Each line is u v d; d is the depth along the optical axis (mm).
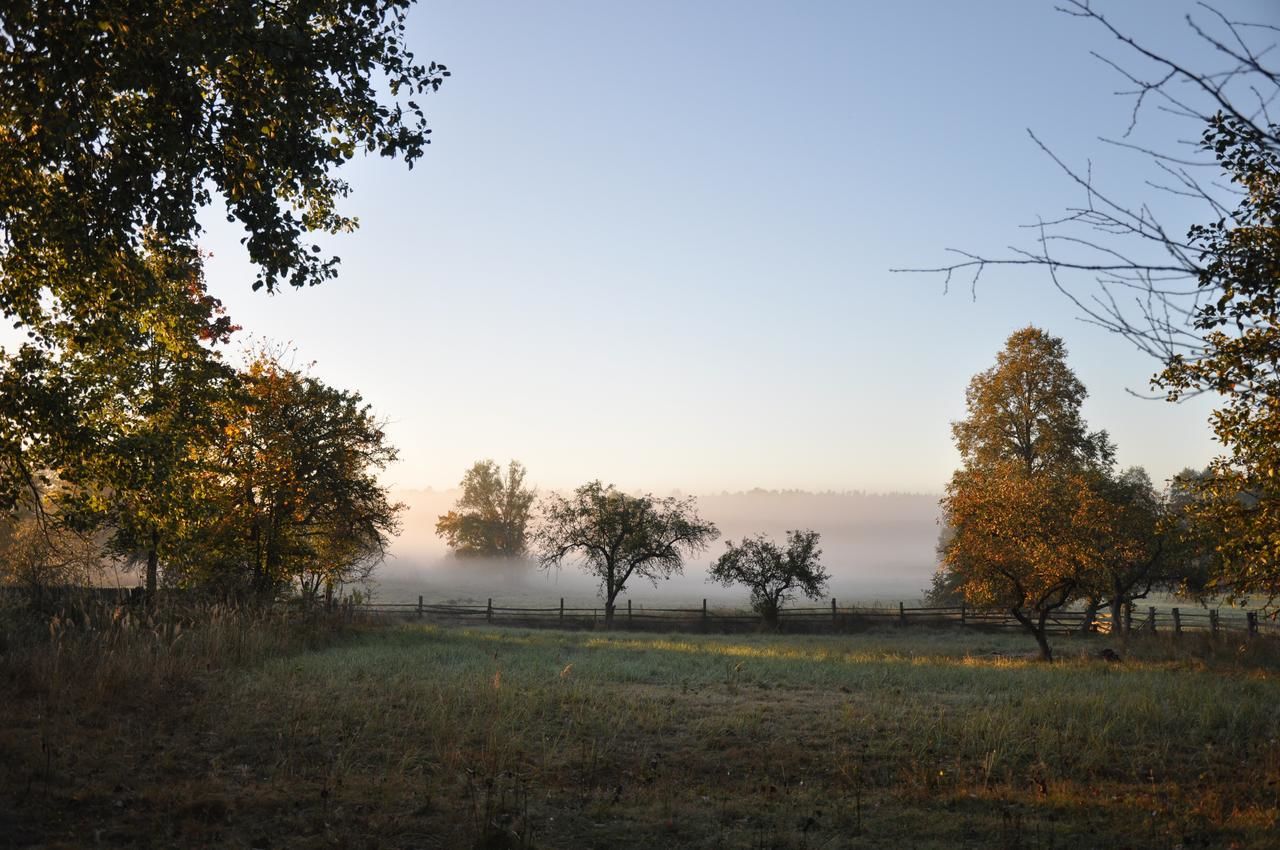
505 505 89938
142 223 11180
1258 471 12695
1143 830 8031
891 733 11953
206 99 10773
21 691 12391
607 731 11875
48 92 9734
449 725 11617
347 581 32094
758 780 9961
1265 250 4047
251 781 9281
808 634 38906
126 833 7508
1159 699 14656
